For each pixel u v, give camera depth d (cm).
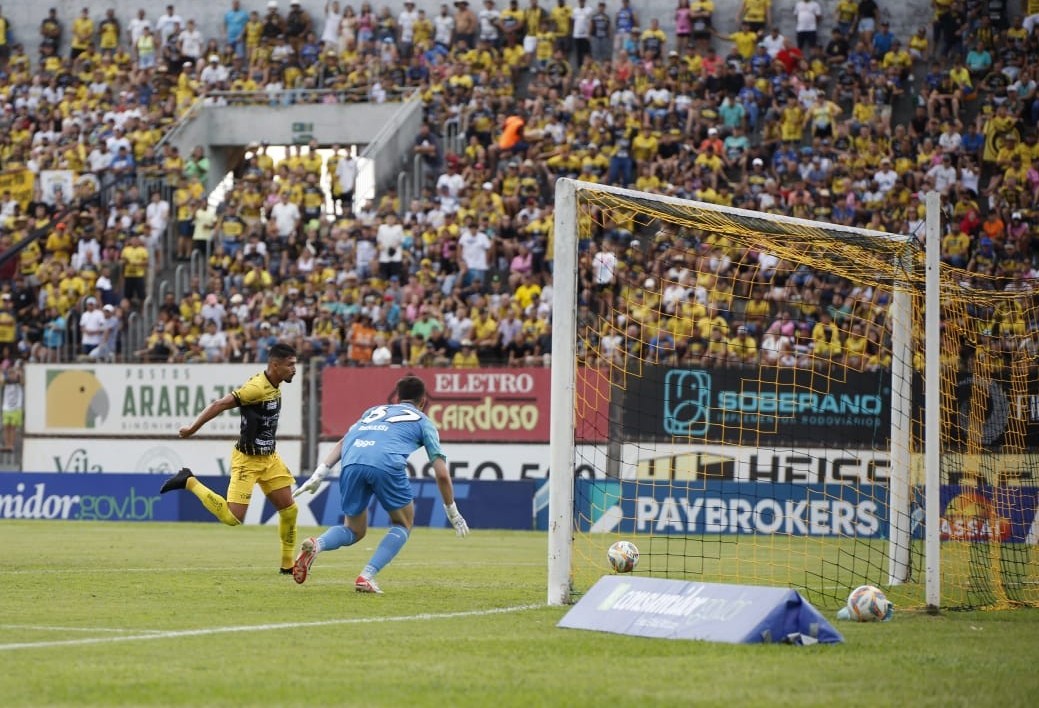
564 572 2741
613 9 8919
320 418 6631
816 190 7500
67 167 8825
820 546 4884
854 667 1867
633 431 5838
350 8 9362
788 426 5772
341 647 2058
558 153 7981
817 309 6619
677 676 1786
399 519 2927
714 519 5616
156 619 2420
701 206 3016
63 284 7906
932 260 2759
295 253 8019
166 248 8256
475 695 1645
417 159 8344
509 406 6488
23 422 7144
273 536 5219
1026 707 1597
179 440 6925
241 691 1669
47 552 4272
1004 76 7956
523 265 7369
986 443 4275
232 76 9388
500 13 8969
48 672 1805
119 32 9894
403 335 7075
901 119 8212
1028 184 7419
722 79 8262
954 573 3644
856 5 8494
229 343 7281
